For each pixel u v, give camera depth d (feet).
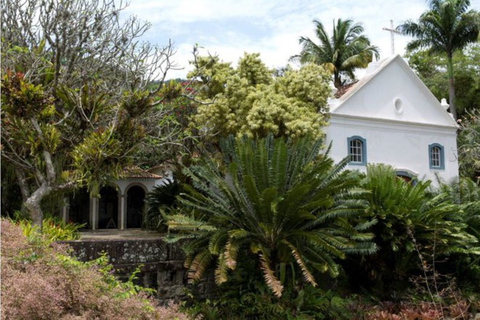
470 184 43.29
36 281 14.65
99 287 17.25
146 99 31.12
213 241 25.79
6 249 17.75
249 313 26.58
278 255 27.53
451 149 71.72
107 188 75.66
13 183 35.96
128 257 27.30
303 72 46.88
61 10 34.81
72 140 32.12
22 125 27.45
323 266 26.45
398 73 67.15
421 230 33.50
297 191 26.43
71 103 30.58
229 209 28.96
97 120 32.37
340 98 61.11
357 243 29.35
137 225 77.87
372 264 34.06
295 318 26.27
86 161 28.71
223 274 24.38
